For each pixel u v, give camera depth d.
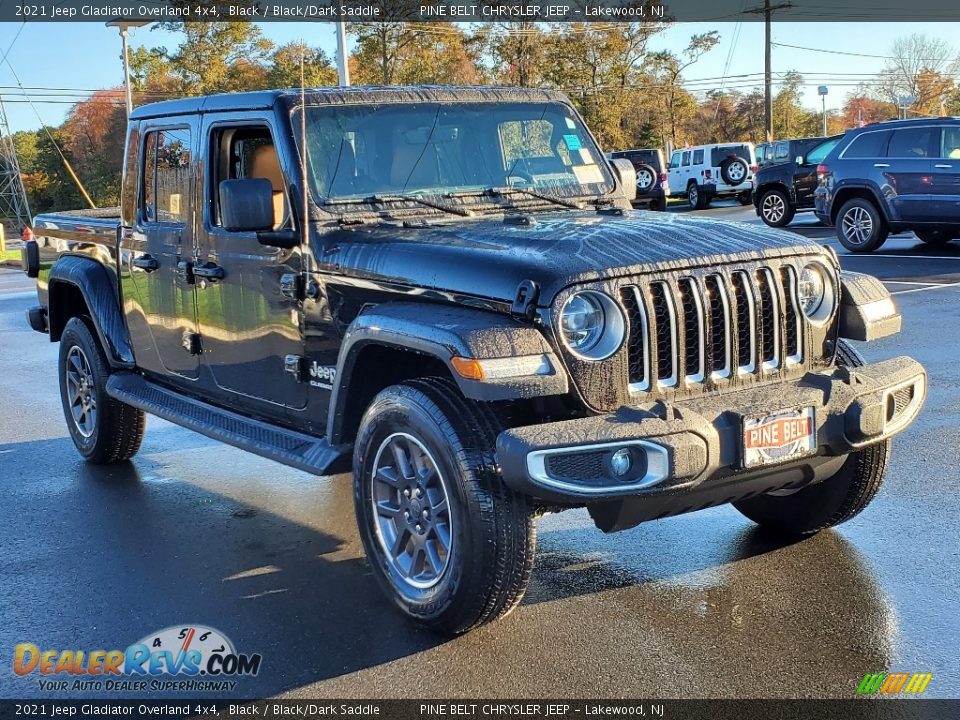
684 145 59.12
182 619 4.11
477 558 3.52
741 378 3.76
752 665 3.51
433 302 3.78
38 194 32.03
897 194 14.64
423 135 4.73
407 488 3.87
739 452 3.47
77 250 6.48
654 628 3.83
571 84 50.50
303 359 4.49
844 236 15.56
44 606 4.28
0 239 29.23
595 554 4.60
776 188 21.89
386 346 3.96
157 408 5.45
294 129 4.46
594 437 3.28
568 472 3.29
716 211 31.20
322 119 4.54
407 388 3.78
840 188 15.38
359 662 3.67
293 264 4.45
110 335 6.02
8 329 13.12
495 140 4.91
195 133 5.07
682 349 3.62
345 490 5.80
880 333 4.11
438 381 3.77
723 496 3.65
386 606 4.14
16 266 25.92
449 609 3.66
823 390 3.69
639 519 3.56
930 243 15.76
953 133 14.16
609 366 3.52
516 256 3.65
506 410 3.69
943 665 3.46
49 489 6.00
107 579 4.56
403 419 3.73
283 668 3.65
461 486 3.52
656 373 3.59
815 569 4.30
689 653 3.62
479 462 3.51
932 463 5.62
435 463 3.64
